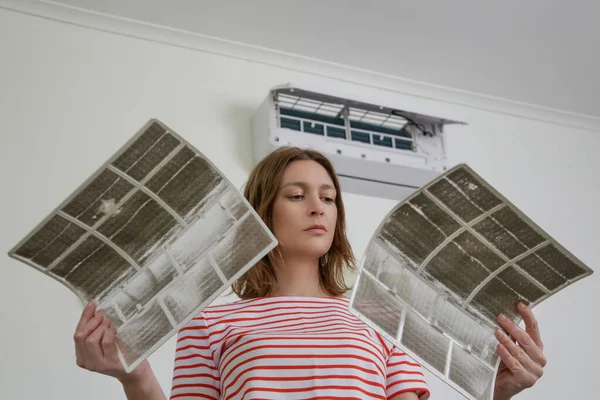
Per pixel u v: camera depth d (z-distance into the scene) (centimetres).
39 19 254
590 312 280
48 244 119
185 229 121
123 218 119
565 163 314
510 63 298
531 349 129
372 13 270
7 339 202
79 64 252
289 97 259
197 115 259
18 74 242
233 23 271
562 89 314
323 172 148
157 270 120
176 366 130
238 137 261
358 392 118
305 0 263
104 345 116
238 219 120
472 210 126
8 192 222
